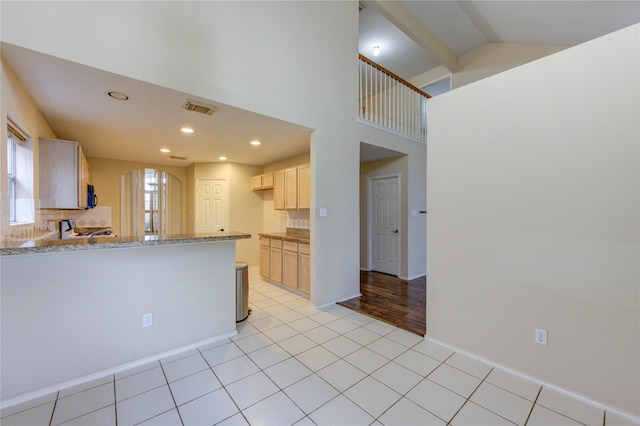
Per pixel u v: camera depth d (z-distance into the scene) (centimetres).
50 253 189
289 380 206
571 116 191
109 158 518
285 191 465
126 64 214
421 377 212
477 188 238
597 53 181
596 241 182
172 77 235
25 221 250
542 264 204
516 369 215
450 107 257
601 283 180
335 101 371
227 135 367
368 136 420
